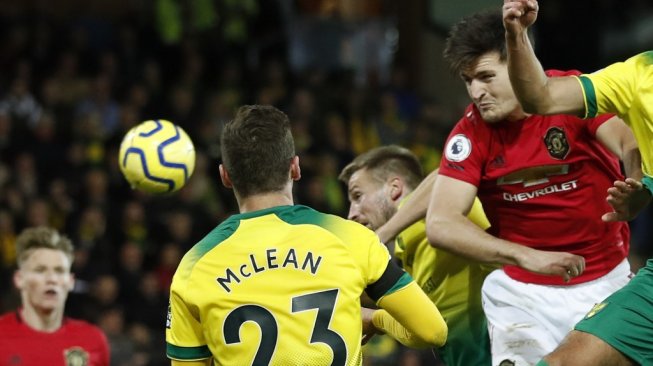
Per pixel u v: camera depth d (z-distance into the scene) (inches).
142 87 1207.6
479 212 460.4
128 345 930.7
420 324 354.0
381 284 350.6
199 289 340.8
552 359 395.9
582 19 1470.2
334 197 1157.1
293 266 340.5
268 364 334.0
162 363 952.9
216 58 1334.9
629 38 1488.7
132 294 992.2
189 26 1347.2
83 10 1480.1
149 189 455.2
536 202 424.2
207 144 1176.2
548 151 415.2
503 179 425.1
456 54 408.2
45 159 1127.6
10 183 1071.6
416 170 481.7
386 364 960.9
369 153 482.9
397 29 1454.2
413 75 1446.9
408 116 1369.3
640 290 404.8
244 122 354.0
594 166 419.2
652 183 378.6
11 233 1007.6
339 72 1357.0
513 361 438.9
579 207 421.7
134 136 456.1
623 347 396.2
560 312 433.4
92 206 1063.0
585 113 371.9
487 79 404.2
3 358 573.0
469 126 427.2
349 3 1434.5
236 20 1370.6
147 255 1052.5
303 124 1211.2
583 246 429.7
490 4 1429.6
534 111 367.6
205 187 1134.4
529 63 350.3
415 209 447.2
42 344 581.0
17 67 1227.9
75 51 1280.8
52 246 581.0
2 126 1134.4
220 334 338.0
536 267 387.5
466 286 471.8
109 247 1029.2
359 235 351.9
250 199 354.3
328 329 337.7
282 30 1386.6
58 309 584.4
